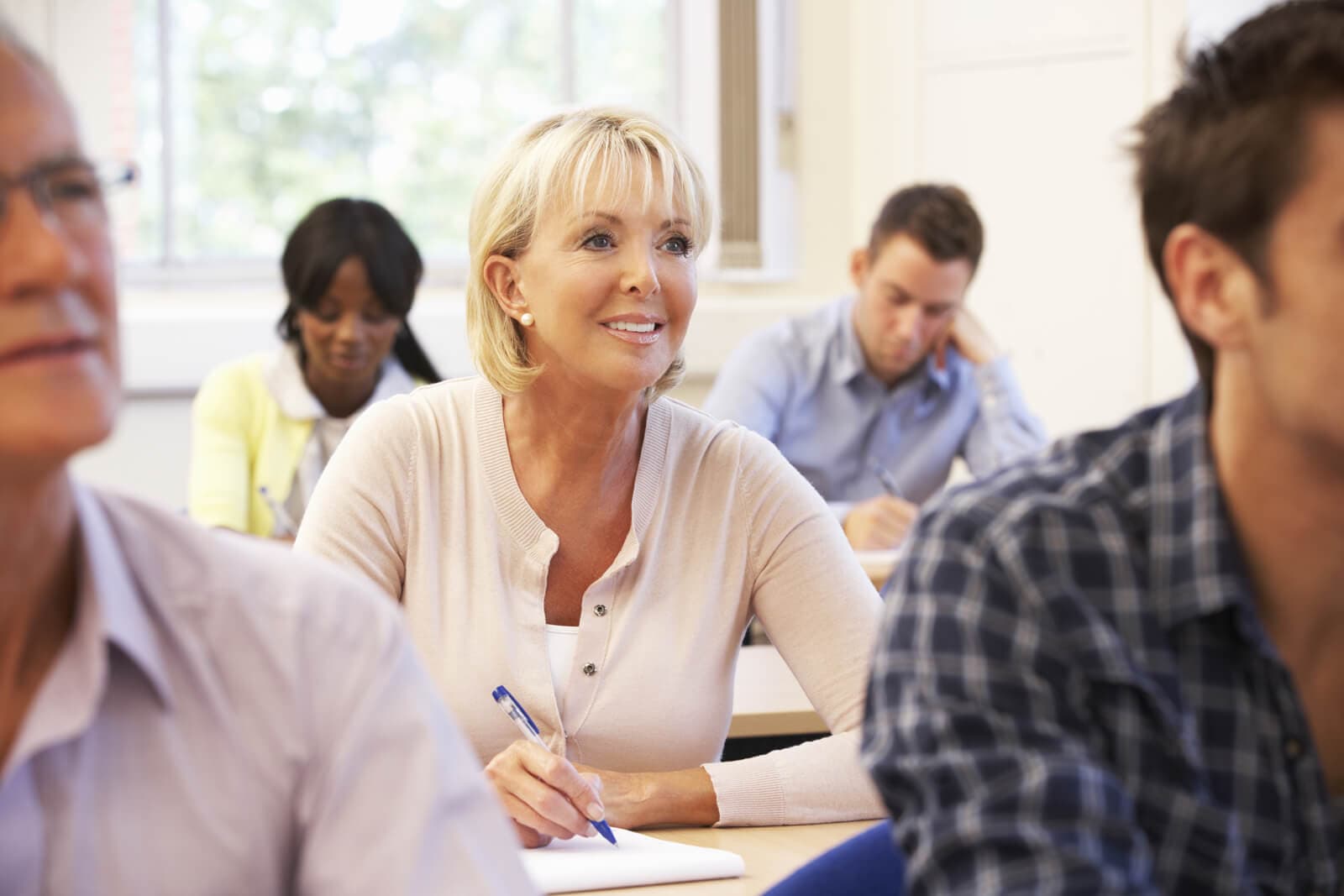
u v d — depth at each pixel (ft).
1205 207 2.95
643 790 5.42
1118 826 2.86
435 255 16.87
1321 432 2.89
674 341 5.83
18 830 2.60
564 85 17.03
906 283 11.51
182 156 16.46
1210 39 3.10
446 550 5.90
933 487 12.56
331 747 2.92
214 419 10.84
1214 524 3.05
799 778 5.55
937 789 2.96
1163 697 3.01
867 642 6.02
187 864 2.73
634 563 5.92
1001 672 3.01
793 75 16.92
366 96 16.75
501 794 5.04
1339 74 2.84
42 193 2.52
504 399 6.01
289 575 3.01
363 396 10.85
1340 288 2.82
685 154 5.81
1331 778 3.26
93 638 2.66
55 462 2.54
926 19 16.46
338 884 2.89
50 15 15.96
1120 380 15.85
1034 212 16.11
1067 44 15.81
